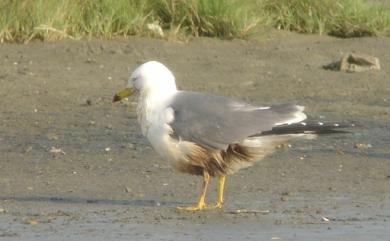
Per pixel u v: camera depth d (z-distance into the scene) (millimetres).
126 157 14727
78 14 22125
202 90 19281
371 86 20188
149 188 12922
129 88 11984
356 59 21281
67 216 11328
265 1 24328
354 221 11195
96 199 12266
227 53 21969
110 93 18766
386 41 23859
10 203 11984
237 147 11562
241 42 22922
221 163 11680
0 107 17672
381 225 11023
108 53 21141
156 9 23203
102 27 22094
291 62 21641
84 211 11586
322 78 20594
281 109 11680
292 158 14727
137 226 10891
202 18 23062
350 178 13586
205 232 10648
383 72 21219
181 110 11703
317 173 13859
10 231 10617
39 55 20703
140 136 16094
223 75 20391
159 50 21641
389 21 24734
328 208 11828
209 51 21984
